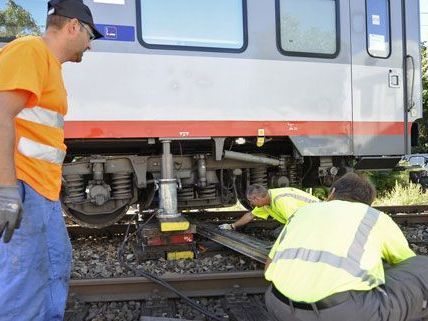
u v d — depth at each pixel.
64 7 2.09
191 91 4.45
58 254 2.18
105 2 4.22
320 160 5.21
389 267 2.48
